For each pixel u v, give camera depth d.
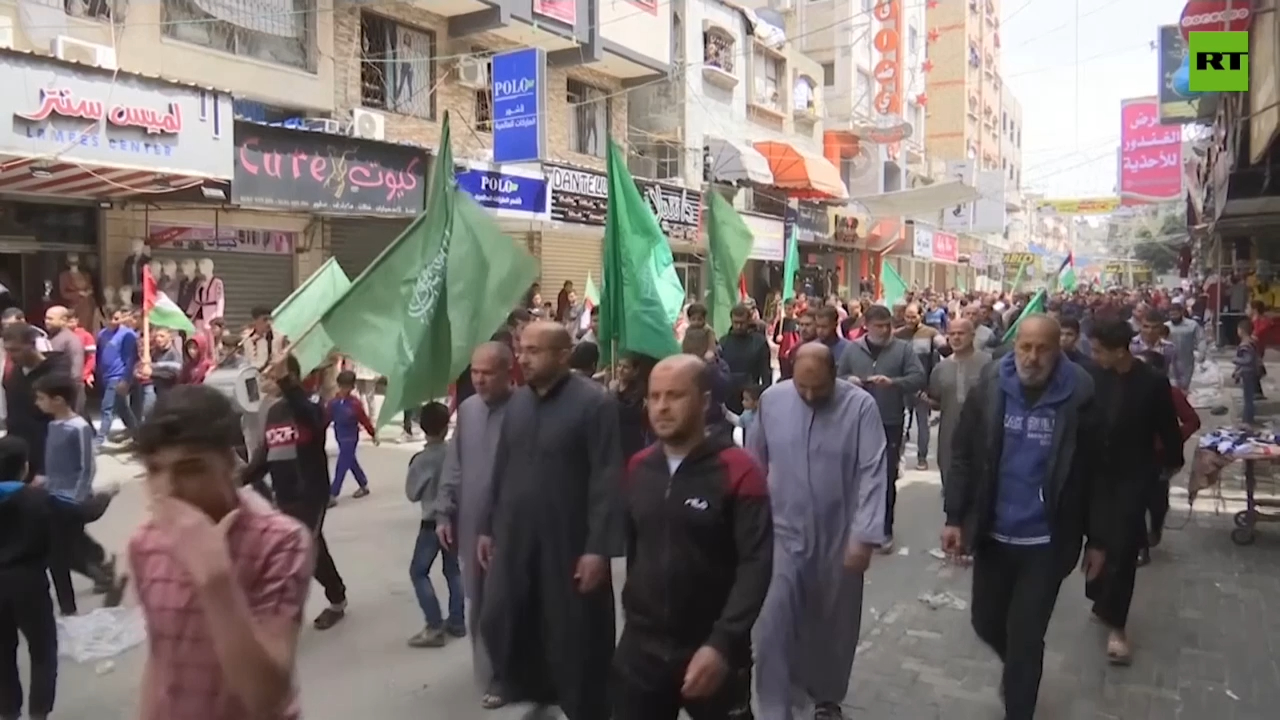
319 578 6.06
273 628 2.18
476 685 5.16
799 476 4.50
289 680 2.19
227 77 14.12
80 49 11.71
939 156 54.19
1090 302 25.91
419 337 5.98
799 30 37.22
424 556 5.76
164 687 2.23
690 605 3.23
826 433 4.50
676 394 3.26
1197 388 17.89
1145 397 5.39
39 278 12.94
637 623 3.32
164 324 12.16
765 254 26.41
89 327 13.01
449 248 6.08
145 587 2.25
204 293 14.05
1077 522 4.41
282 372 5.83
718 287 9.28
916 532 8.41
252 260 15.27
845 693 4.61
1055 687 5.13
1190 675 5.29
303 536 2.31
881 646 5.74
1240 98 13.31
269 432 5.80
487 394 4.80
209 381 9.30
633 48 21.97
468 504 4.81
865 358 7.91
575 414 4.22
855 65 37.03
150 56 13.09
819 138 33.66
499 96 16.48
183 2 13.59
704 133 25.61
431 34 17.95
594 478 4.19
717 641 3.07
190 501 2.21
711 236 9.34
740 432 10.20
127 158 11.16
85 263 13.37
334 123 14.92
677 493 3.26
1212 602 6.55
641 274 6.96
